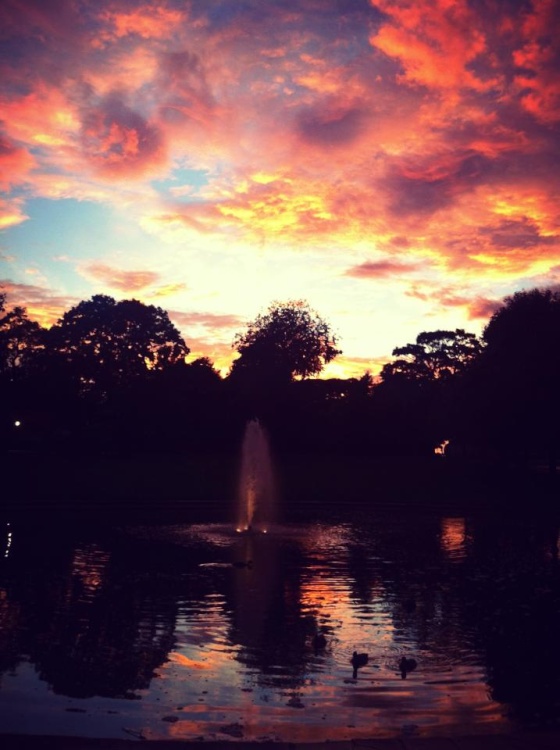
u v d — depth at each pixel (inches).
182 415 2246.6
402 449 2461.9
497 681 334.0
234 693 312.0
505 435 1798.7
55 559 689.0
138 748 214.4
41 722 269.9
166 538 874.8
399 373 3240.7
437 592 544.1
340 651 381.1
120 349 2512.3
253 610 474.0
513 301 1851.6
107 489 1485.0
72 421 2352.4
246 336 2655.0
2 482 1466.5
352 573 630.5
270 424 2314.2
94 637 397.7
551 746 219.6
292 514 1257.4
